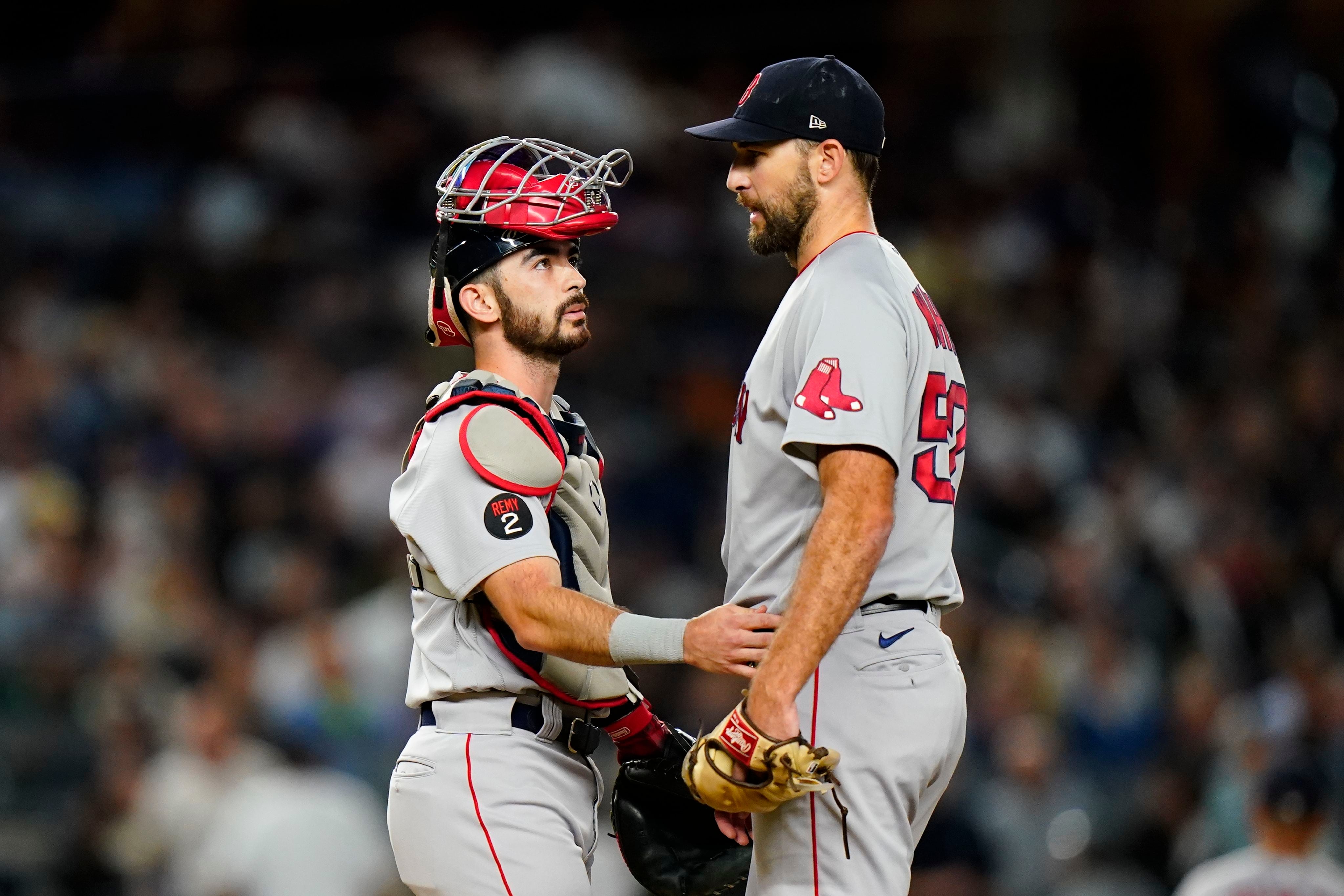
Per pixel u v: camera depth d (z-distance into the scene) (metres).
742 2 46.25
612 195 40.31
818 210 12.27
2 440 32.22
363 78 41.88
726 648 11.33
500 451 12.15
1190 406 41.94
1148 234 46.62
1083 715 31.02
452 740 12.54
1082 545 35.28
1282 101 50.12
